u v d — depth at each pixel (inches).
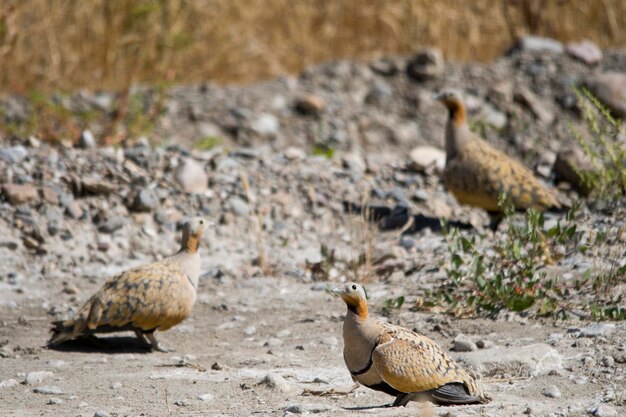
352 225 1382.9
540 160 1668.3
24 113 1833.2
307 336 967.0
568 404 706.8
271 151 1845.5
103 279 1195.3
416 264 1169.4
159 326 930.7
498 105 1937.7
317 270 1197.1
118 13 2017.7
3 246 1237.1
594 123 1301.7
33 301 1114.1
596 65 2070.6
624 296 987.3
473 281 1055.0
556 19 2265.0
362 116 1948.8
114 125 1728.6
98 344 959.6
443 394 682.8
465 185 1256.8
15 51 1940.2
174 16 2039.9
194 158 1510.8
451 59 2162.9
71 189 1347.2
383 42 2208.4
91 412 721.6
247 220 1365.7
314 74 2064.5
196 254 970.7
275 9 2181.3
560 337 884.0
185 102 1943.9
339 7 2204.7
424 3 2217.0
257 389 783.7
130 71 2000.5
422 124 1952.5
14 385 815.1
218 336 987.3
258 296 1125.1
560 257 1098.1
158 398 761.6
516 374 794.2
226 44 2123.5
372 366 699.4
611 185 1311.5
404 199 1450.5
